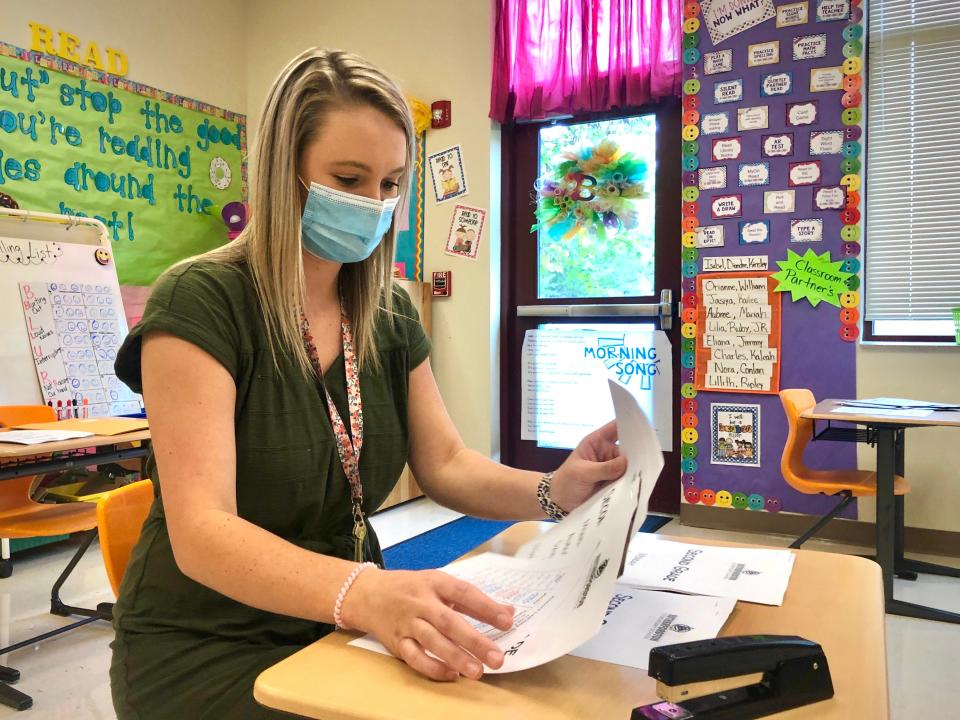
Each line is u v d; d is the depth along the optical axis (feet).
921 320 11.28
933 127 11.07
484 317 14.33
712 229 12.30
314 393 3.13
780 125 11.78
